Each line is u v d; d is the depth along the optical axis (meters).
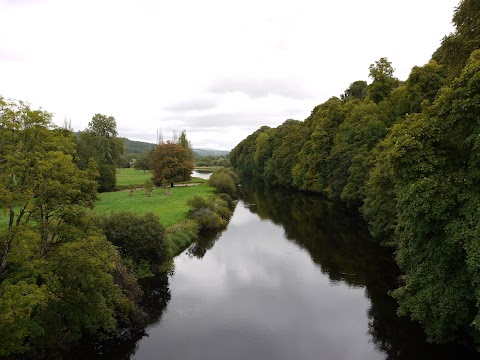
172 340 16.30
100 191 62.12
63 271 13.48
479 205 11.46
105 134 67.88
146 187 58.56
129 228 23.05
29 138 13.49
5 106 12.74
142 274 22.64
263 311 19.05
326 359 14.80
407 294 15.24
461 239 11.56
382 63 54.47
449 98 13.08
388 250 29.34
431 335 13.77
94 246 14.11
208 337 16.53
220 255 28.91
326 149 59.12
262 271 25.22
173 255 27.44
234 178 83.25
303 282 23.06
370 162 33.97
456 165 13.42
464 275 12.55
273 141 93.06
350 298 20.61
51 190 13.47
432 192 12.38
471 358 14.40
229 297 20.81
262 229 38.38
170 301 20.28
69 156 14.20
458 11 20.81
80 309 14.37
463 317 12.43
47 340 13.97
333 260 27.41
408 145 13.43
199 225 36.81
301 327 17.44
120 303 16.88
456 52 20.66
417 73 37.97
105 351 15.51
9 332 11.22
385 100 49.16
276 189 75.75
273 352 15.32
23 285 11.16
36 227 13.88
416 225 13.62
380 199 27.52
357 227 38.00
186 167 67.75
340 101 70.31
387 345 15.85
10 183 12.80
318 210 48.62
